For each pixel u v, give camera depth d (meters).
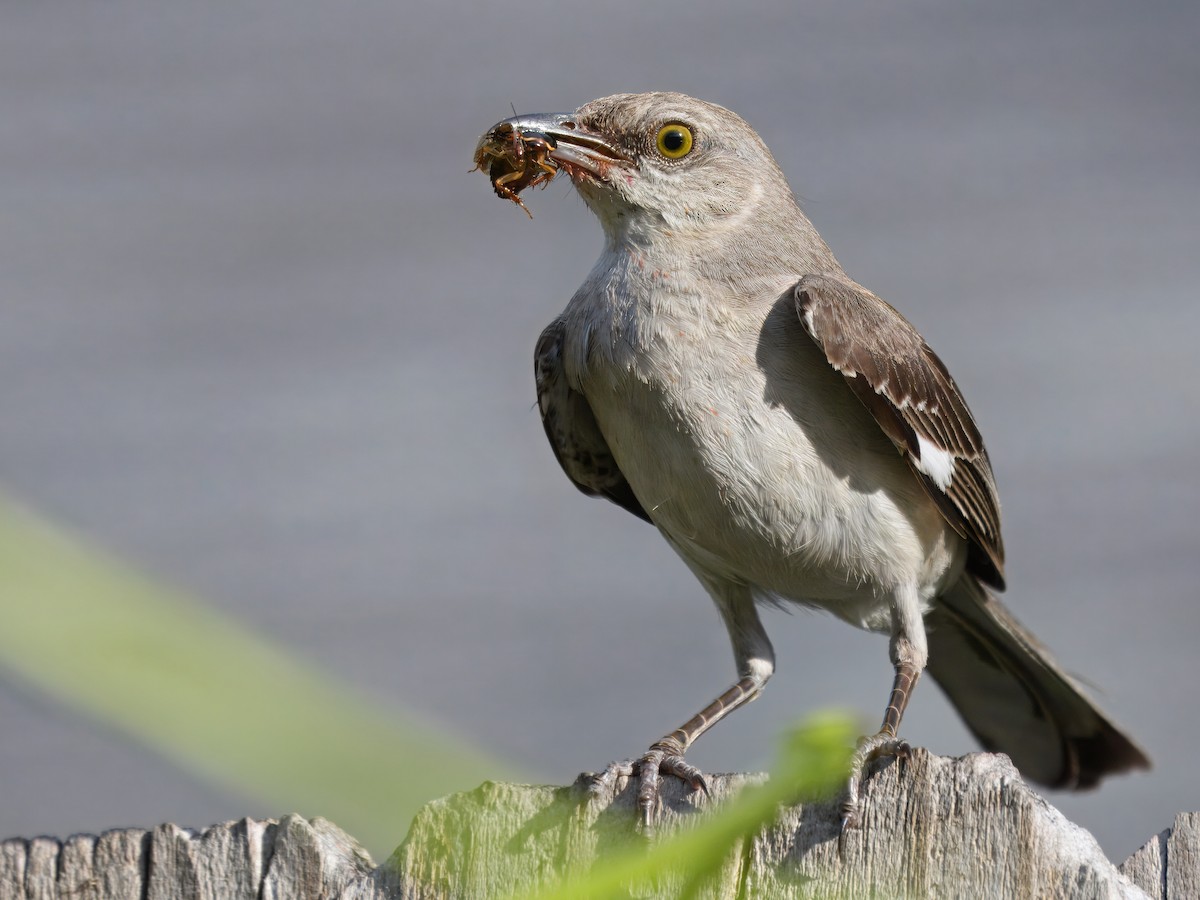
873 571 7.80
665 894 4.31
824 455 7.60
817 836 4.42
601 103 8.36
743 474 7.51
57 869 4.61
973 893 4.25
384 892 4.47
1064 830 4.26
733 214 8.14
